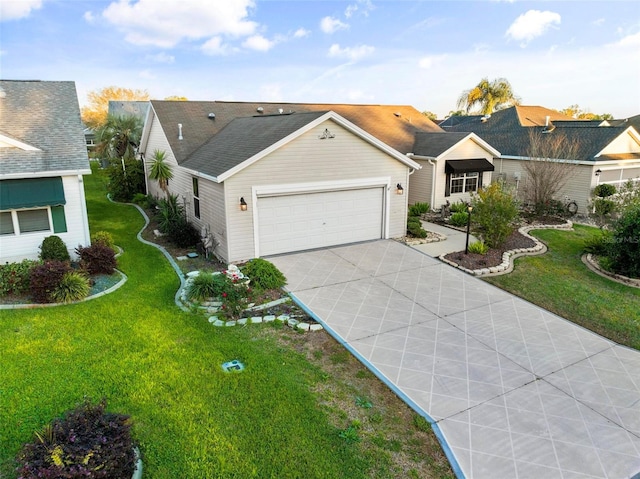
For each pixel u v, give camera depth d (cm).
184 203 2145
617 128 2653
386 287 1434
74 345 1007
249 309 1243
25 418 744
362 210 1906
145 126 2705
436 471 663
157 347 1005
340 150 1756
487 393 870
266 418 764
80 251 1490
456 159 2614
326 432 736
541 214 2575
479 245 1783
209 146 2108
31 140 1580
